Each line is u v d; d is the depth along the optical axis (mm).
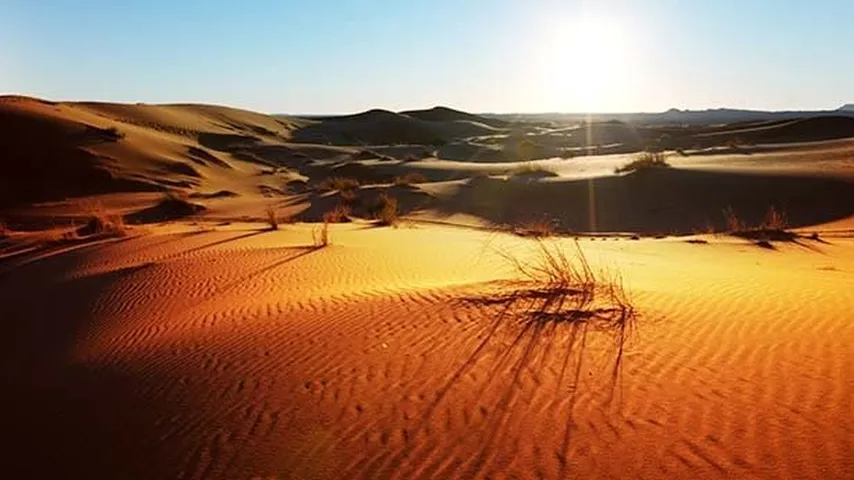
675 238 24609
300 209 42281
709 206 34219
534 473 5066
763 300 9477
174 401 6965
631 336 7844
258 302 11336
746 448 5176
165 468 5676
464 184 43094
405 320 8977
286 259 16141
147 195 57281
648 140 96438
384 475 5223
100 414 6926
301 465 5465
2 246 28188
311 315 9727
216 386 7215
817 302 9289
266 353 8125
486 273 13086
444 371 7055
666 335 7844
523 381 6664
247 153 86562
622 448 5305
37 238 28656
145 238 22766
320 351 7996
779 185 35344
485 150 91250
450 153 93438
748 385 6289
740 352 7168
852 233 25750
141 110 105438
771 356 7008
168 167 69188
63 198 58812
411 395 6543
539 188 39531
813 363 6758
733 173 38000
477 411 6105
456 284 11211
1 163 63938
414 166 61344
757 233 24031
